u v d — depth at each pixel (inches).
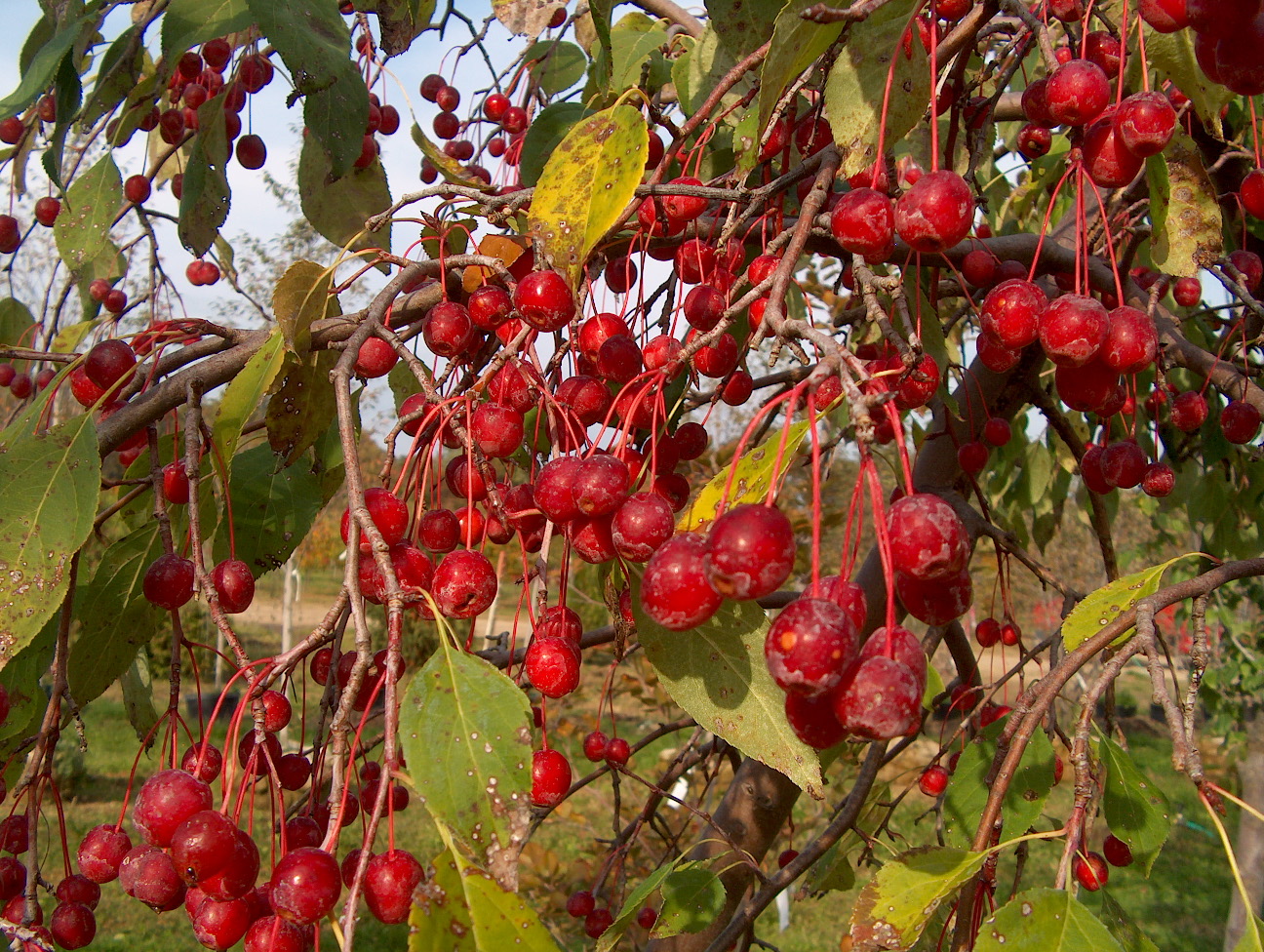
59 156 13.6
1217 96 11.3
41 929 9.4
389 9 14.8
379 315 9.9
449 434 10.3
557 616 9.1
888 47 9.4
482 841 7.2
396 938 37.4
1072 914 7.7
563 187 9.6
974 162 12.2
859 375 7.2
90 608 11.8
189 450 9.9
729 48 12.8
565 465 8.8
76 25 13.0
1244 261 14.4
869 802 17.3
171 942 41.2
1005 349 9.6
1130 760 11.0
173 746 9.5
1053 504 24.4
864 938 7.9
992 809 8.6
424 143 13.6
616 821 16.8
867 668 7.0
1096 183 9.7
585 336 10.6
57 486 9.8
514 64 19.2
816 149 11.7
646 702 33.6
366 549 8.8
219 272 21.1
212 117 15.6
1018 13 10.0
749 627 8.9
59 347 13.6
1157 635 8.9
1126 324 9.5
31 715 11.6
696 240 11.3
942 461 16.6
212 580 9.4
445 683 7.6
